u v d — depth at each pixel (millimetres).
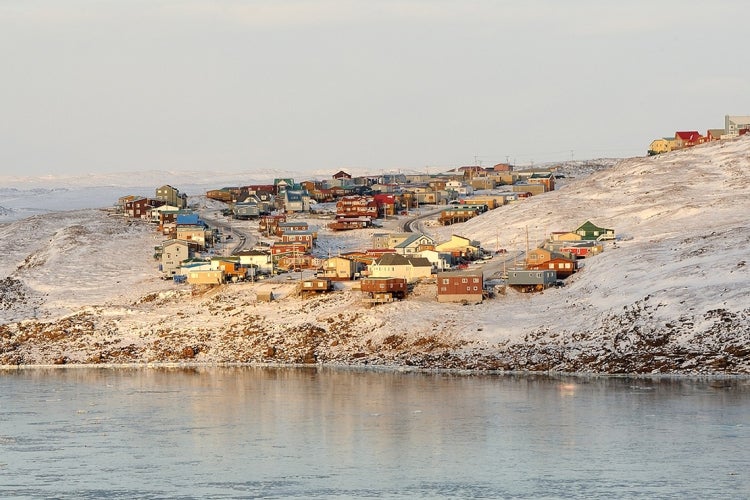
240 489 169750
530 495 164375
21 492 169375
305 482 173375
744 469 174875
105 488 170875
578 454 186250
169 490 169750
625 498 162000
